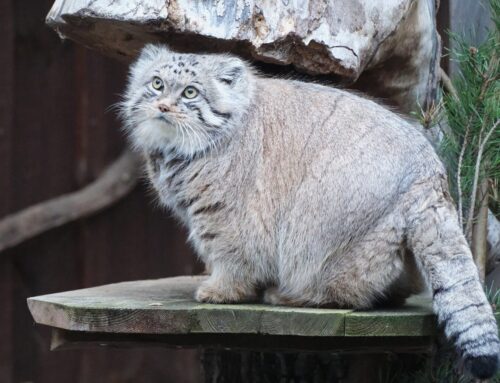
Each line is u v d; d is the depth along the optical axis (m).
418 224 7.60
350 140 7.96
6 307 13.03
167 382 13.27
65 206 12.88
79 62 13.16
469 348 7.12
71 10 8.44
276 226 8.07
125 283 9.84
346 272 7.80
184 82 8.23
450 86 10.15
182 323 7.62
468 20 10.71
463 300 7.26
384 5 8.96
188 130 8.14
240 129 8.20
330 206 7.85
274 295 8.20
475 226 9.09
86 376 13.20
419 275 8.00
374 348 7.84
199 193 8.20
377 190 7.75
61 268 13.16
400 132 8.03
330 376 9.57
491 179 9.29
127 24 8.41
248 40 8.37
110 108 13.13
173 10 8.20
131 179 12.99
